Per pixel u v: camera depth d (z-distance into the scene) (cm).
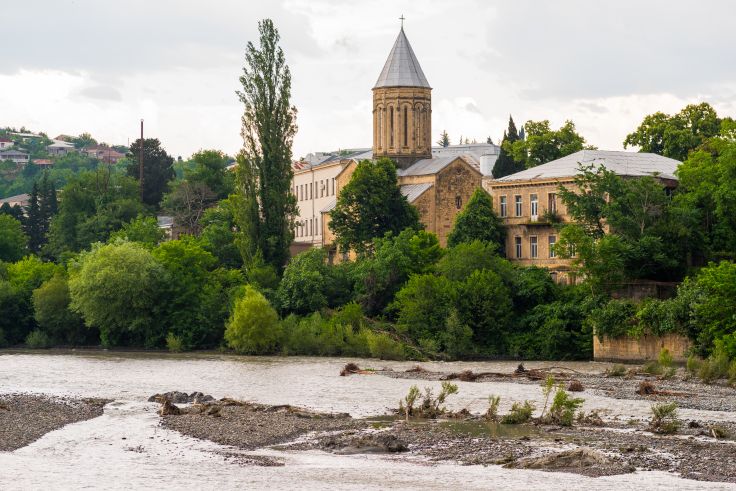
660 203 13725
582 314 13300
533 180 15750
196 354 14825
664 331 11988
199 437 7212
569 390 9625
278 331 14550
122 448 6831
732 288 11238
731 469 6078
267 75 16375
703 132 18912
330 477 5988
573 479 5891
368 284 15188
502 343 13938
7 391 10100
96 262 15775
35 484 5850
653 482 5800
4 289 16975
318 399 9281
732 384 10038
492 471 6119
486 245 15438
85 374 11825
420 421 7906
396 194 17162
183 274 16038
